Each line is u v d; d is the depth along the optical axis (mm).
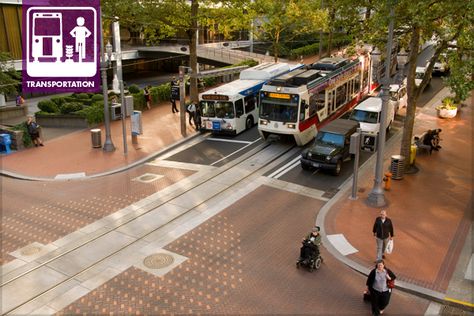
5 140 24141
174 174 21078
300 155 23391
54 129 29094
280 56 54125
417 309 11781
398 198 18125
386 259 13797
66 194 19016
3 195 19031
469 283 12625
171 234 15531
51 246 14852
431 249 14375
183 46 49281
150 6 27234
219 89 27188
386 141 24922
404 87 31297
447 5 16094
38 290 12531
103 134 27578
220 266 13633
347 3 20250
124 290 12484
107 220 16594
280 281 12906
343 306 11859
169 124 29578
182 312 11562
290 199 18328
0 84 30406
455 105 29172
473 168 21281
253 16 32438
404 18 17094
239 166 21953
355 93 30859
